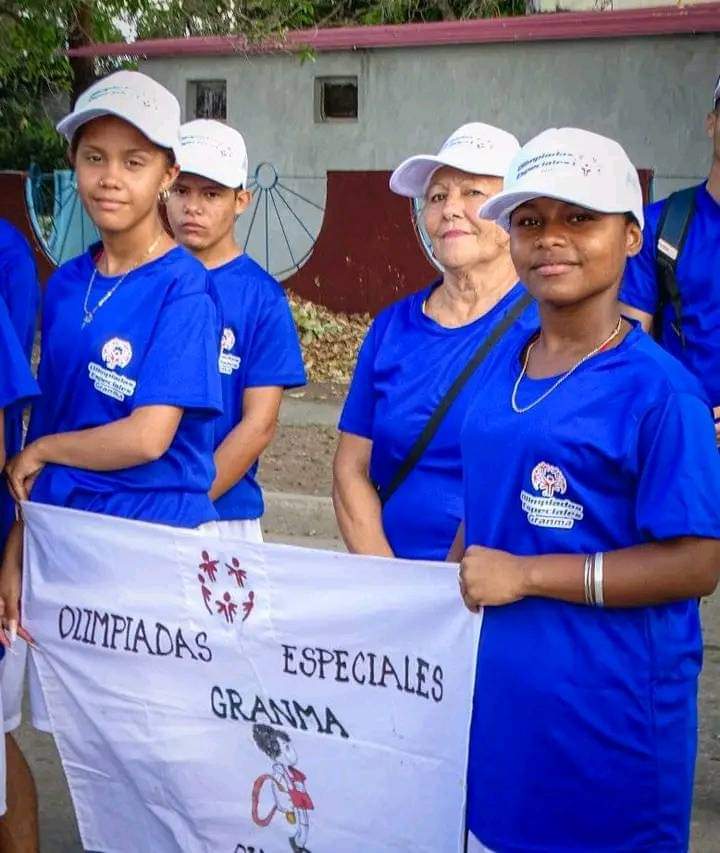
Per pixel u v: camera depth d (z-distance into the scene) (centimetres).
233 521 510
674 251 482
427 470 399
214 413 392
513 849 305
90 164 390
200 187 505
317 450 1063
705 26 1578
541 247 294
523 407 301
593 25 1645
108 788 401
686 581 285
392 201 1655
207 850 383
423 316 412
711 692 614
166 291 387
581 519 293
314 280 1709
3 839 410
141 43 1861
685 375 291
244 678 369
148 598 380
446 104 1745
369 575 345
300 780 364
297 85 1830
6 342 374
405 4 2045
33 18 1089
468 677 331
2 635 405
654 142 1631
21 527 408
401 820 349
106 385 387
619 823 298
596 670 295
